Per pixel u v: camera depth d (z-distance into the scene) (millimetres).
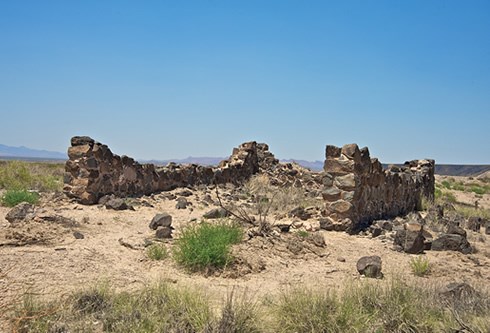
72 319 5590
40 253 8094
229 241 9406
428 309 6539
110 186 15281
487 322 5875
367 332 5879
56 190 17141
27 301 5680
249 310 5930
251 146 25094
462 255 11234
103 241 9664
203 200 16359
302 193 20703
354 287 7164
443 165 85312
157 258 8727
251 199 18203
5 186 17656
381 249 11234
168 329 5559
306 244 10500
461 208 22875
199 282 7734
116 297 6211
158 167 18953
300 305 6176
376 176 14672
